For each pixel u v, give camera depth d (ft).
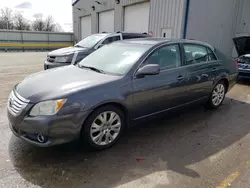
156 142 10.67
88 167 8.52
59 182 7.63
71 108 8.44
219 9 39.45
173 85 11.71
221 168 8.67
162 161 9.05
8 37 77.66
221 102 16.01
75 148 9.84
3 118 12.91
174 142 10.71
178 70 12.05
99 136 9.53
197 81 13.16
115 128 10.03
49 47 84.94
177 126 12.60
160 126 12.55
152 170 8.43
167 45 12.00
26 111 8.39
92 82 9.41
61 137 8.52
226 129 12.39
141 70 10.14
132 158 9.22
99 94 9.07
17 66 36.29
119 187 7.45
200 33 37.65
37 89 8.96
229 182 7.82
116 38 26.40
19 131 8.78
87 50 23.44
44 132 8.21
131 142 10.62
